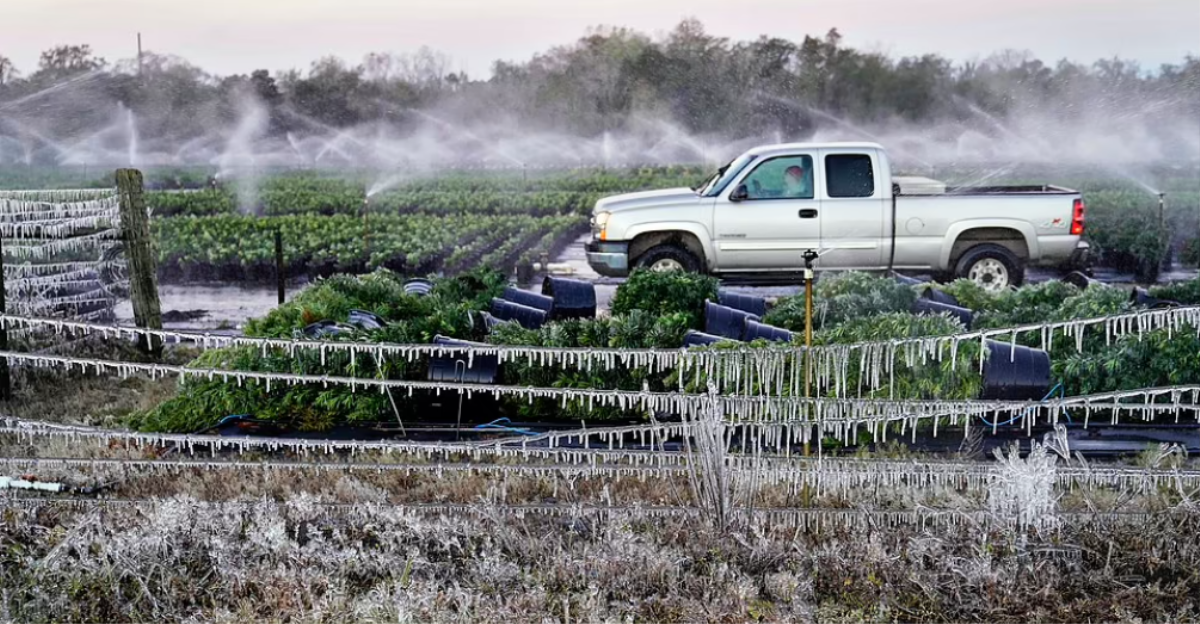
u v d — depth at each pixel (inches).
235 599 231.9
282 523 248.4
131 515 265.1
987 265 537.6
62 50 2418.8
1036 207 530.6
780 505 271.9
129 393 395.9
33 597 232.7
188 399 342.3
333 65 2795.3
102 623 226.4
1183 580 232.2
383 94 2822.3
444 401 342.6
